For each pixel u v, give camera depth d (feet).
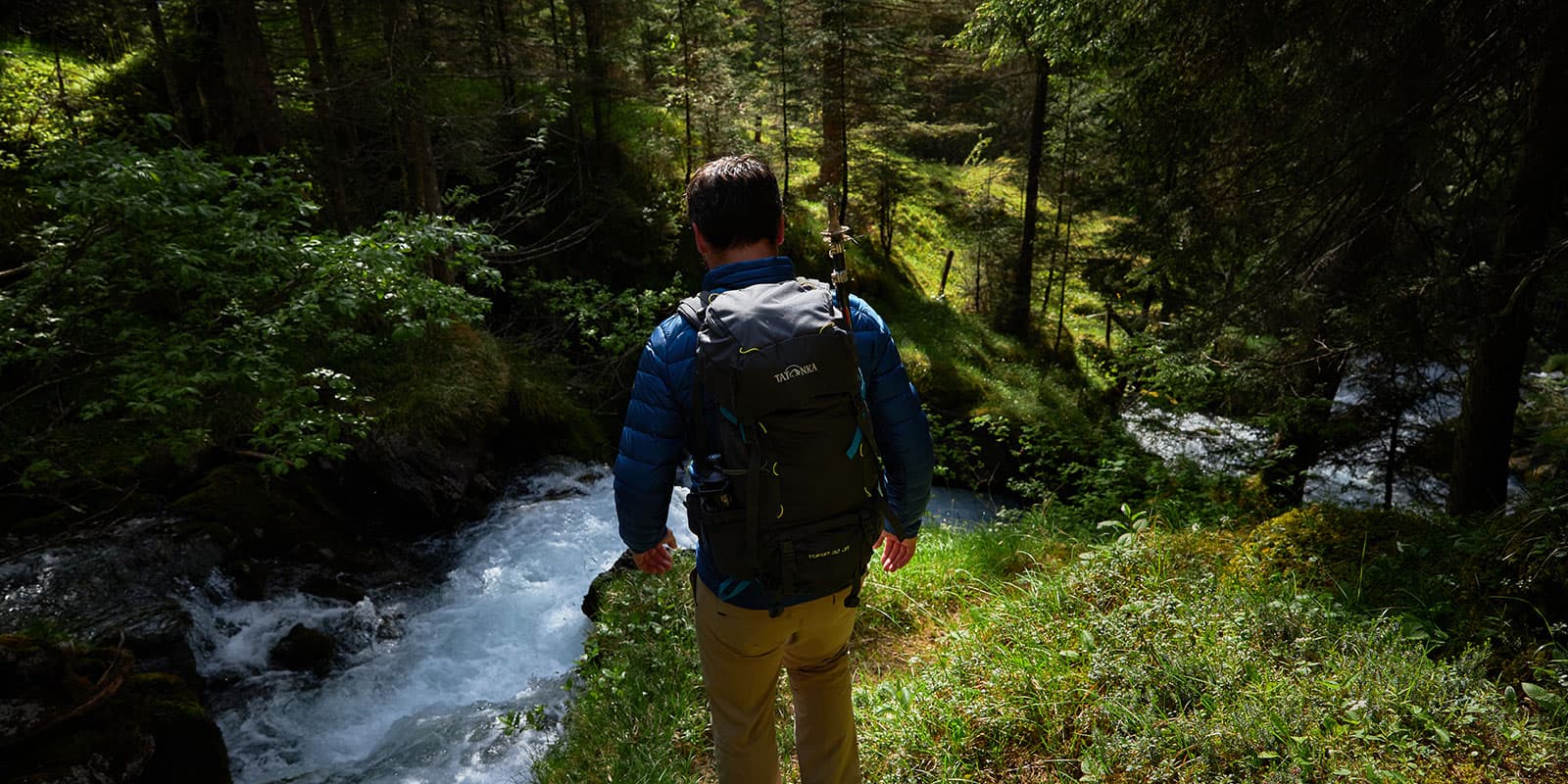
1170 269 24.34
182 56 36.37
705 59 61.41
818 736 6.78
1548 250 16.71
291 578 22.99
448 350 33.42
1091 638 9.81
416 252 20.10
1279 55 20.77
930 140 94.53
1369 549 12.07
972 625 11.43
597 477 34.96
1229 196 21.90
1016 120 67.67
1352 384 26.05
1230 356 24.85
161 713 13.01
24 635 12.60
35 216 27.71
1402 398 24.79
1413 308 18.78
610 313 40.06
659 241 54.24
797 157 75.66
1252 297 22.77
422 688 18.81
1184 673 8.93
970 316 67.51
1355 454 28.68
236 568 22.06
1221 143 22.07
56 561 19.99
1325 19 18.11
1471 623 9.93
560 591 23.81
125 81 39.17
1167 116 23.09
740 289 5.45
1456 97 17.46
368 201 40.83
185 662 17.65
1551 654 8.95
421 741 16.02
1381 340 19.07
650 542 5.78
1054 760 8.42
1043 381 58.95
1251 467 26.27
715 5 65.05
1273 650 9.25
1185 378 25.29
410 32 35.14
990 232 70.28
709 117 60.59
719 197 5.50
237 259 17.44
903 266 72.95
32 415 22.95
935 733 9.14
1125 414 31.73
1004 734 8.84
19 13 39.29
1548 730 7.72
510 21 52.80
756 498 5.05
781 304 5.18
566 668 19.25
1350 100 18.11
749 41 76.18
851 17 62.80
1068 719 8.93
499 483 32.71
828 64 64.18
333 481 26.91
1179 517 16.69
